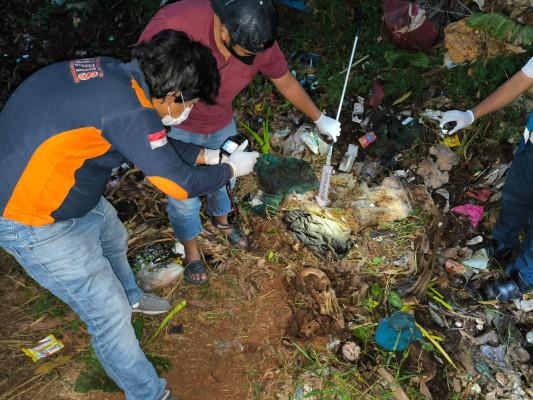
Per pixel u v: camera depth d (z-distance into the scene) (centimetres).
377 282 306
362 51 413
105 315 199
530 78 264
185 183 182
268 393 261
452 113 294
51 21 452
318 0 433
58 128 166
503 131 361
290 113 390
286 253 320
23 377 266
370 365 270
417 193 345
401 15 395
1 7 456
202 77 169
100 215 207
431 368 268
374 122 378
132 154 172
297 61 418
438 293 301
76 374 268
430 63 400
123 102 164
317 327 284
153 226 336
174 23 210
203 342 282
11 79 423
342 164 361
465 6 409
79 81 168
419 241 324
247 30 194
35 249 184
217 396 260
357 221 331
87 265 193
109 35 450
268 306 296
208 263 316
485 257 319
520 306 301
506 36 378
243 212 341
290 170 351
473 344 283
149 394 223
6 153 171
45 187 173
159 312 289
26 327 286
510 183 273
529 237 266
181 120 193
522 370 275
